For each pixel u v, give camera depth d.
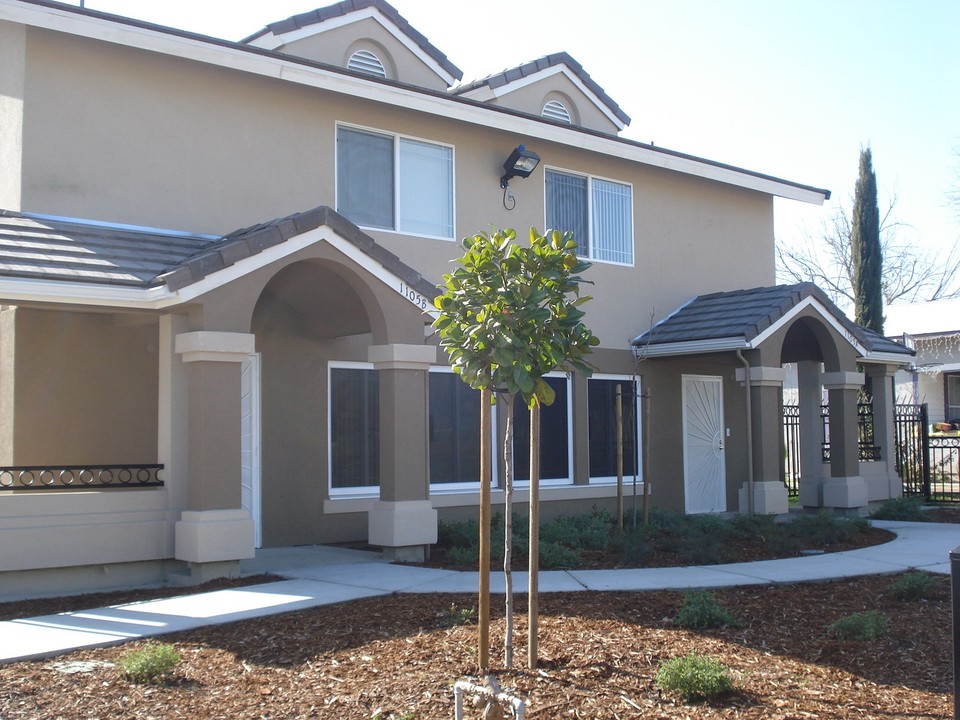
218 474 10.27
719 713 5.95
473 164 15.45
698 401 18.28
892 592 9.28
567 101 18.64
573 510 16.08
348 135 14.17
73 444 11.80
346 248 11.28
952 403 37.81
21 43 11.55
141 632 8.05
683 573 10.57
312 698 6.32
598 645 7.35
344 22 15.63
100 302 9.95
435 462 14.69
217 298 10.31
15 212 11.32
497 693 5.27
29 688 6.64
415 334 11.88
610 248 17.33
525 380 6.53
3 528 9.64
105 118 11.97
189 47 12.13
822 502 17.67
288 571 10.82
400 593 9.42
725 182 18.80
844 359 17.31
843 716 5.92
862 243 29.92
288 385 13.21
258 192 13.12
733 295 17.62
